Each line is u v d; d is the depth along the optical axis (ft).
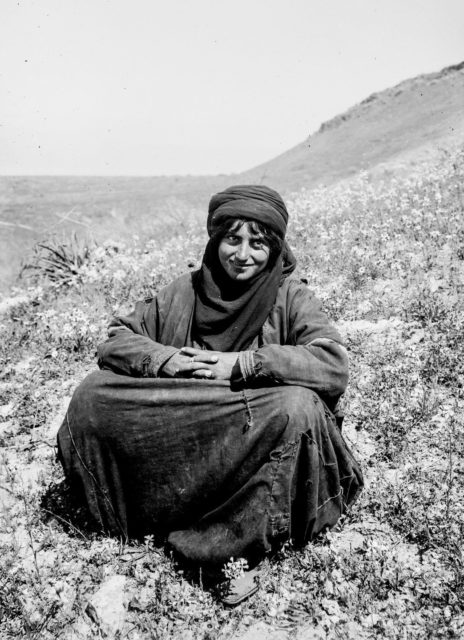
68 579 9.93
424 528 9.80
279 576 9.35
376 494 10.80
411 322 17.75
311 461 9.02
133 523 10.30
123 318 11.19
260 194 9.66
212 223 9.90
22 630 9.01
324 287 21.43
